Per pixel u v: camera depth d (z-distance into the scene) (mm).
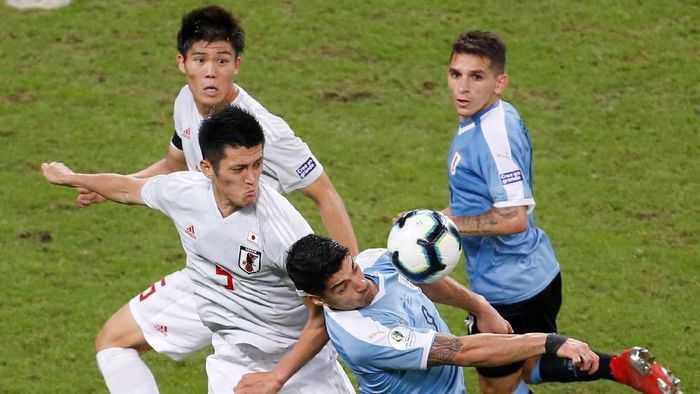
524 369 27688
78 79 50062
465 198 27984
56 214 41781
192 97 27984
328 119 47844
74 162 44562
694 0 55094
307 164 27203
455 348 22062
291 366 24047
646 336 34812
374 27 53531
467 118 27812
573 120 47938
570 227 41062
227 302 25828
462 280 38312
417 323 23125
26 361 33625
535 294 28234
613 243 40062
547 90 49781
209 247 24906
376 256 23984
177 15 54031
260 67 50938
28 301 36656
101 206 42438
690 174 44406
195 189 24719
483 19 54188
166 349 28609
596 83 50219
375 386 23500
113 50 51812
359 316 22547
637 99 49219
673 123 47594
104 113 47906
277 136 26750
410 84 50281
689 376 32750
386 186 43562
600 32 53469
